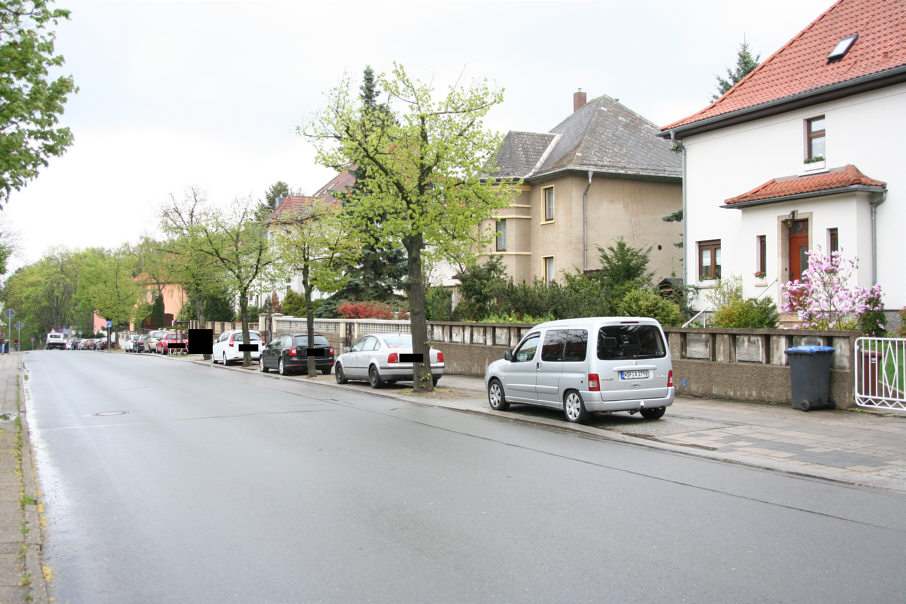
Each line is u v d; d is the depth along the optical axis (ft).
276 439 35.19
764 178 70.74
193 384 69.10
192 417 43.91
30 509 21.95
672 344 51.37
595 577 15.83
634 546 18.03
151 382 71.67
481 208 54.95
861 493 23.76
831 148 64.34
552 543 18.33
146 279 235.20
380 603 14.52
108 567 17.07
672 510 21.54
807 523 20.10
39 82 41.37
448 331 77.92
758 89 72.90
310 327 78.02
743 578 15.71
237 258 103.55
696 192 78.13
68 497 24.12
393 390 60.90
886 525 19.89
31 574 16.05
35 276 300.40
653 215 110.83
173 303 252.62
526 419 41.57
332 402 52.39
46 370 93.56
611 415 42.16
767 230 66.44
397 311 105.19
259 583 15.79
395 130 54.34
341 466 28.45
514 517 20.85
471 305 84.28
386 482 25.54
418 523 20.29
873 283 60.03
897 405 38.40
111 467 28.99
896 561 16.80
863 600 14.46
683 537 18.78
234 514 21.52
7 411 47.83
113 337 261.24
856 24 69.46
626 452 31.53
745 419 39.27
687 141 79.20
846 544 18.13
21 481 25.84
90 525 20.72
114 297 222.28
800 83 67.87
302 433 37.11
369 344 65.26
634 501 22.68
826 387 40.96
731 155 74.18
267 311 148.25
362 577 16.03
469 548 17.99
